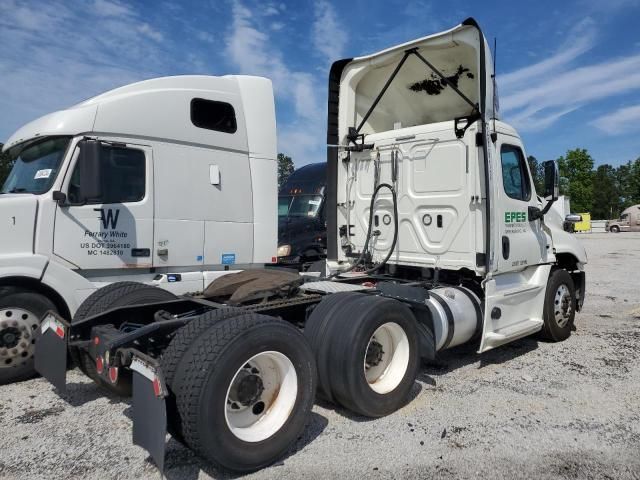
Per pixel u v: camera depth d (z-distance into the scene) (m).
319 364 4.12
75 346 4.08
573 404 4.51
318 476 3.31
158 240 6.11
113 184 5.78
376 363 4.26
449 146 5.57
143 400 3.07
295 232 10.85
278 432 3.43
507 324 5.66
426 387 4.98
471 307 5.37
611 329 7.41
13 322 5.04
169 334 3.68
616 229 49.94
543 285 6.27
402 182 5.99
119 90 6.00
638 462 3.48
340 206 6.67
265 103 7.21
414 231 5.89
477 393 4.80
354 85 6.50
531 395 4.73
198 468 3.44
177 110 6.30
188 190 6.36
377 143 6.26
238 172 6.86
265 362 3.52
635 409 4.39
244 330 3.28
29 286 5.24
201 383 3.05
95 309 4.52
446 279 5.89
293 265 9.66
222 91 6.78
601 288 11.48
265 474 3.35
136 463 3.51
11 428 4.07
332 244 6.66
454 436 3.89
